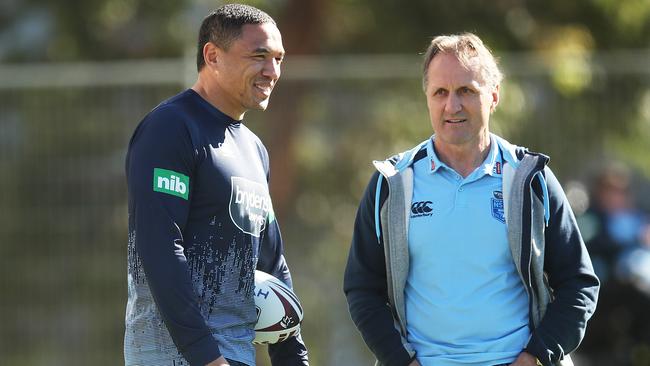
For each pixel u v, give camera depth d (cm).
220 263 1519
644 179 3662
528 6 4256
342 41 4378
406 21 4247
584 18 4256
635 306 3250
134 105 3600
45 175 3609
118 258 3603
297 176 3553
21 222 3612
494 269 1523
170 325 1449
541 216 1530
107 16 4259
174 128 1495
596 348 3284
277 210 3525
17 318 3603
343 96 3575
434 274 1534
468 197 1530
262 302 1599
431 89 1534
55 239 3609
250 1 3981
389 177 1561
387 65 3584
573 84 3591
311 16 4216
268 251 1636
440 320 1534
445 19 4212
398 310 1575
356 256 1616
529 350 1513
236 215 1530
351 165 3566
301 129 3562
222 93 1555
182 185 1480
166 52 4262
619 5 4209
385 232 1563
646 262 3300
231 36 1530
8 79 3616
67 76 3600
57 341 3600
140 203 1469
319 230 3538
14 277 3603
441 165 1541
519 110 3597
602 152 3634
